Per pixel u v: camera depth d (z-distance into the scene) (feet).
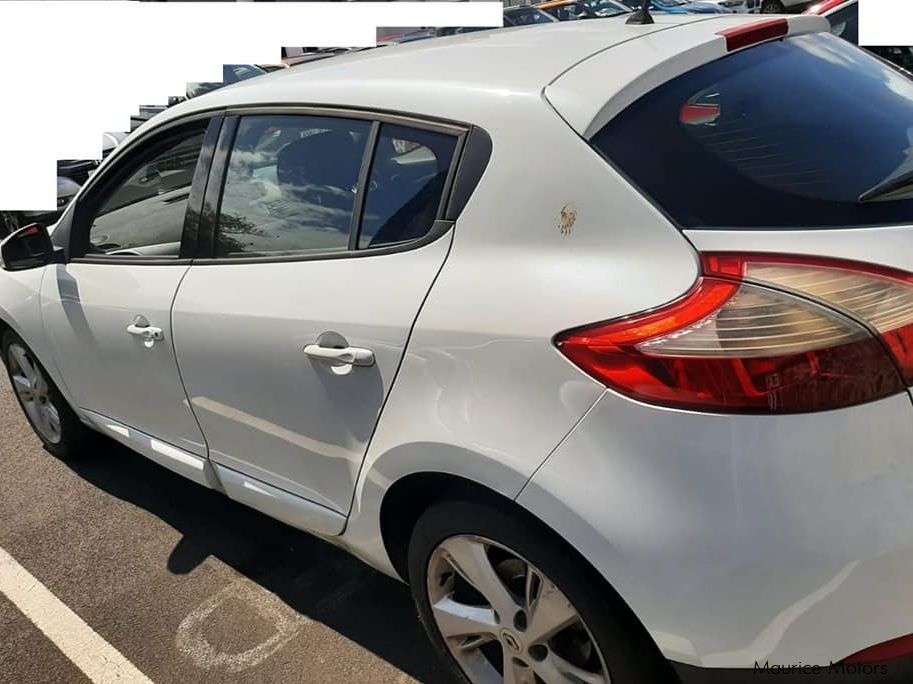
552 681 5.94
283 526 10.23
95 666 8.19
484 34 7.93
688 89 5.83
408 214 6.40
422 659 7.81
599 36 6.68
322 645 8.11
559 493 5.18
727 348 4.72
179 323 8.09
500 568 6.13
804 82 6.38
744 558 4.70
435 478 6.18
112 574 9.62
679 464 4.79
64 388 11.17
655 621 5.05
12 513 11.21
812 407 4.62
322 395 6.82
